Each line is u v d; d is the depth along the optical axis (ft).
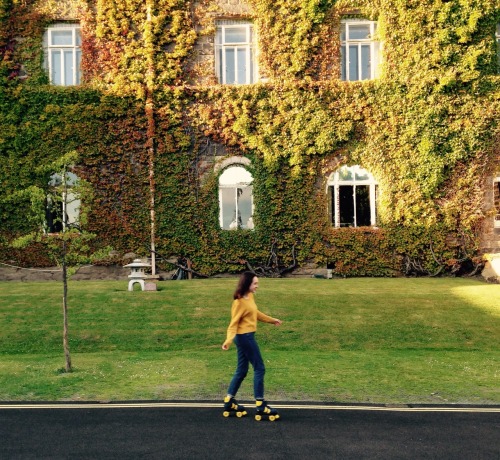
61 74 81.97
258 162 80.59
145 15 81.46
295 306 56.59
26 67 81.15
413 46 80.18
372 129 80.23
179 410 31.58
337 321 52.60
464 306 56.65
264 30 81.20
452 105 80.02
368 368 40.68
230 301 58.29
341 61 82.02
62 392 35.09
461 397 34.30
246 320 30.35
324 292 62.80
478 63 79.92
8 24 81.30
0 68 80.74
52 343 48.47
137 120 80.53
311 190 80.43
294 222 80.38
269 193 80.43
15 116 80.38
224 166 80.89
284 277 79.77
